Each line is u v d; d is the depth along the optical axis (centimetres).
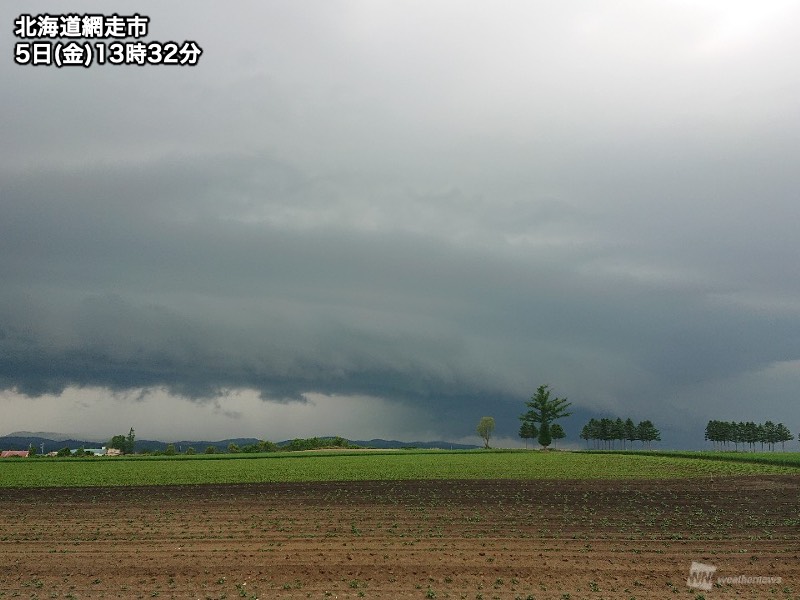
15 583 2136
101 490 4553
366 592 2031
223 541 2716
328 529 2955
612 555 2452
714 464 6756
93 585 2114
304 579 2167
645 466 6444
